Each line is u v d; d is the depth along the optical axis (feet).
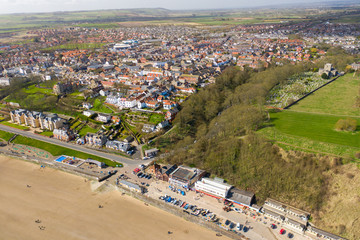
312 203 582.35
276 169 645.92
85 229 594.24
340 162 615.98
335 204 565.12
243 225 570.46
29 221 621.31
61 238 573.74
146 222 606.96
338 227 537.65
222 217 594.24
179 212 614.34
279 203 600.80
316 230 537.65
